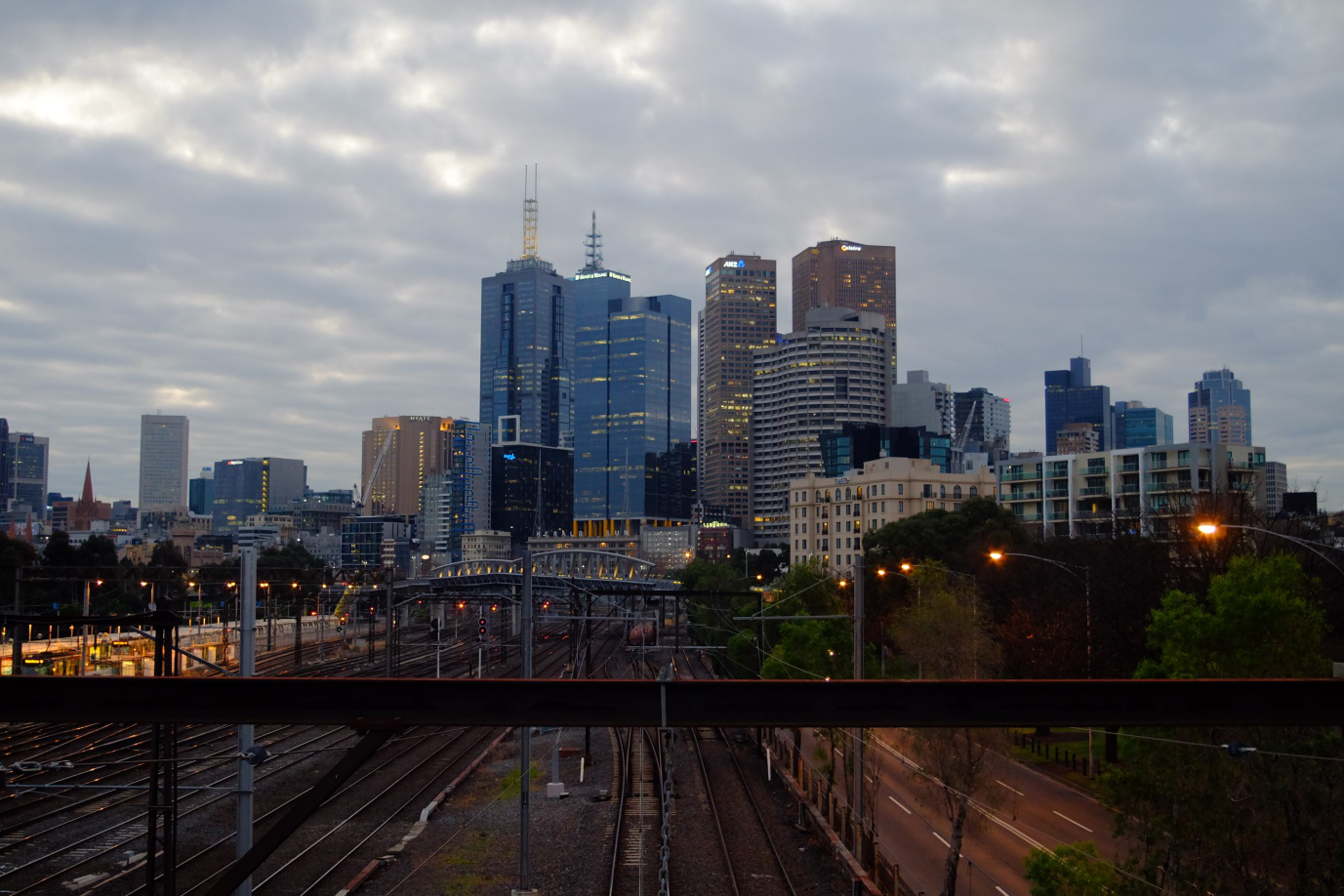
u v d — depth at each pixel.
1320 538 67.12
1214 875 24.44
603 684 15.30
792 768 58.06
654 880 38.03
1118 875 25.80
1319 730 24.42
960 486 158.38
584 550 102.31
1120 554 71.56
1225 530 61.94
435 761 62.44
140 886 34.16
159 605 25.58
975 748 34.38
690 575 138.50
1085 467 143.12
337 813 47.12
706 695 15.24
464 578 112.69
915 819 46.75
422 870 38.81
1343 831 23.16
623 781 56.78
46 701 14.99
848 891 36.34
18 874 35.25
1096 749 57.84
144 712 15.02
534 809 49.81
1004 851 40.66
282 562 192.62
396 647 104.44
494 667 114.81
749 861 40.72
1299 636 28.78
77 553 141.12
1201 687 15.08
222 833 41.94
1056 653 60.84
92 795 46.78
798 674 54.34
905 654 55.72
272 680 15.03
